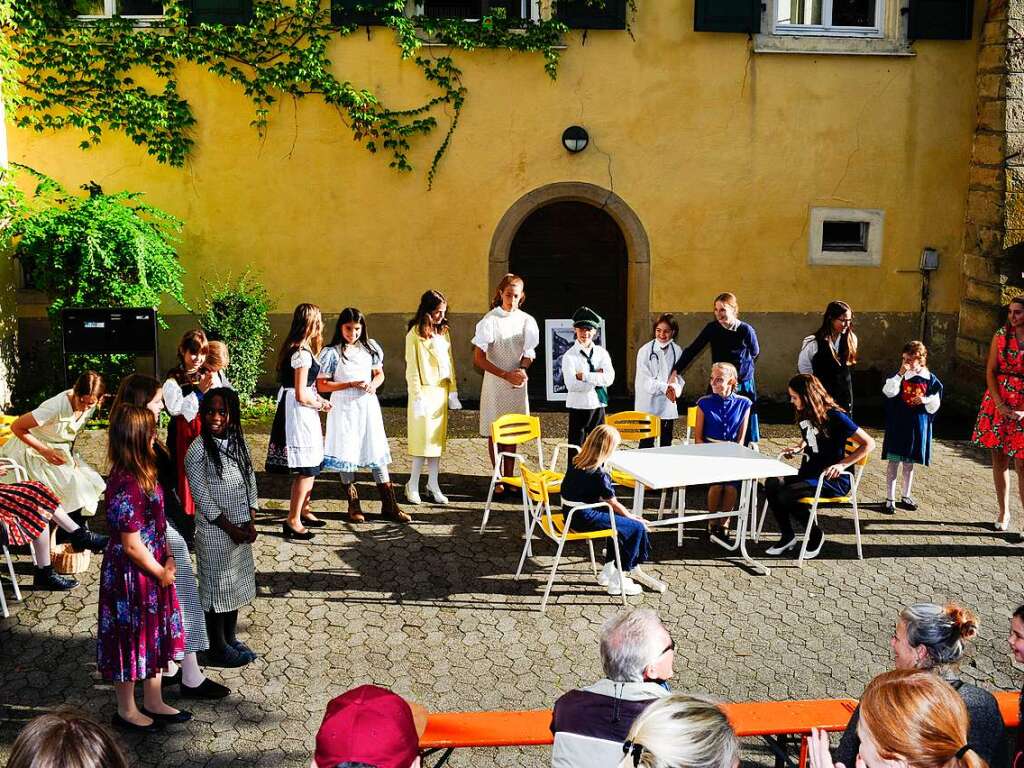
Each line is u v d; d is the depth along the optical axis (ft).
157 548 16.52
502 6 38.99
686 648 20.40
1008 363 26.14
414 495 28.17
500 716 14.33
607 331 41.86
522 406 29.37
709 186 39.99
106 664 16.49
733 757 8.16
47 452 22.34
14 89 36.68
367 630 20.88
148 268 34.91
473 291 39.88
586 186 39.52
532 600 22.44
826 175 40.32
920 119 40.29
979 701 11.89
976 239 40.06
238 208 38.60
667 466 24.31
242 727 17.25
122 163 37.91
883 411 40.16
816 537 25.29
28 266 35.68
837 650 20.44
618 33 38.73
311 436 25.07
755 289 40.75
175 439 21.61
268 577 23.24
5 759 16.07
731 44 39.17
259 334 37.32
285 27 37.55
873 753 9.17
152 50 37.14
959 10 39.58
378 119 38.19
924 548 25.76
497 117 38.86
